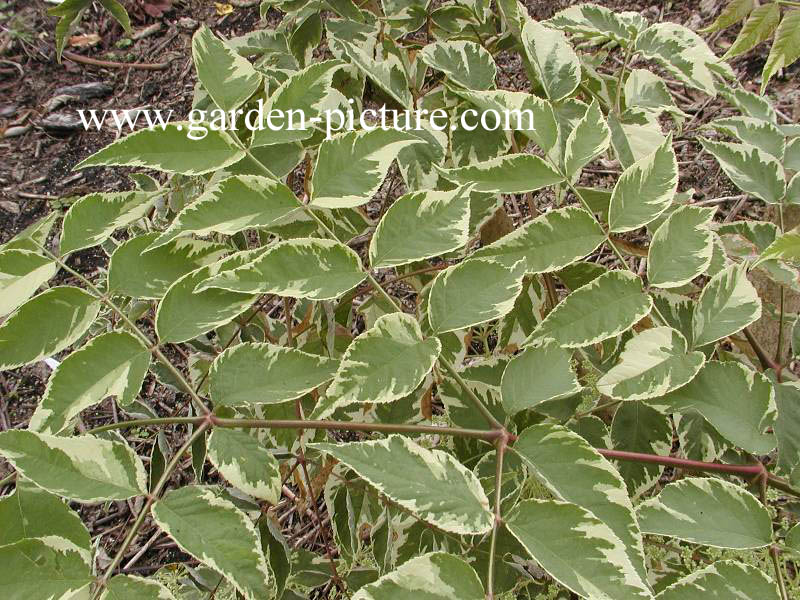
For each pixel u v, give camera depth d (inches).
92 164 21.9
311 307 33.0
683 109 55.9
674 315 24.7
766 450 20.9
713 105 55.3
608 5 64.0
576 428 25.9
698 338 21.7
